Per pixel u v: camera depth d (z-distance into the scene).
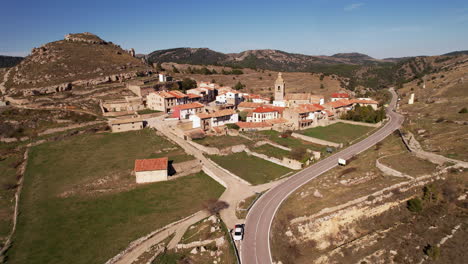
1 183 77.00
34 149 97.06
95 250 49.94
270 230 51.88
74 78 156.50
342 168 76.19
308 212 56.03
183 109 126.81
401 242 50.97
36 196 68.88
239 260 44.44
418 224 54.28
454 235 50.25
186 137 105.50
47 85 144.38
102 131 114.31
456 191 58.78
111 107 133.75
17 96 133.62
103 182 75.62
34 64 164.88
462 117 105.31
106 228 56.66
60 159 90.12
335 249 50.59
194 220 58.06
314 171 76.38
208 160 89.31
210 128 116.62
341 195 60.50
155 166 77.56
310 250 51.12
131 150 97.25
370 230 54.88
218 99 160.62
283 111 127.94
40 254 49.19
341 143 98.00
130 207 64.62
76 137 107.44
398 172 67.00
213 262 45.16
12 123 108.56
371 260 48.19
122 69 180.25
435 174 63.94
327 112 131.25
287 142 103.69
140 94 148.12
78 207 64.50
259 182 73.50
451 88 165.12
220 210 59.69
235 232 50.00
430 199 58.09
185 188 73.56
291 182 70.69
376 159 77.50
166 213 61.88
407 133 97.19
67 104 129.12
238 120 129.62
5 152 95.31
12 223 59.53
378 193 59.81
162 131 113.38
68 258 48.06
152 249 49.72
